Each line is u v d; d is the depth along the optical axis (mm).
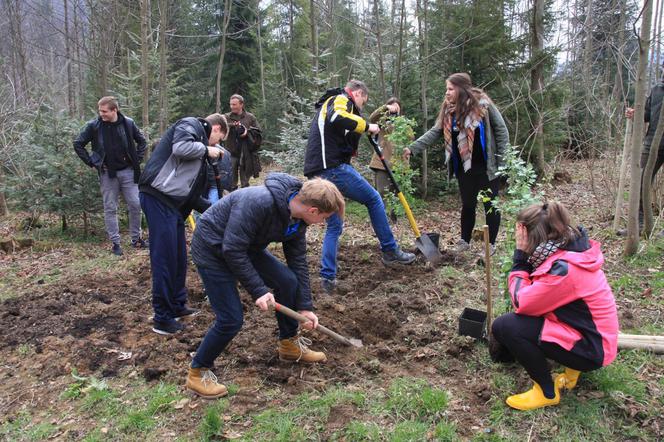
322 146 4617
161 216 4020
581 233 3008
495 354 3488
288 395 3303
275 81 17047
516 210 3715
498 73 9609
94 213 7598
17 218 8922
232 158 8836
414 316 4340
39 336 4238
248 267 2922
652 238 5746
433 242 5523
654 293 4488
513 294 3105
